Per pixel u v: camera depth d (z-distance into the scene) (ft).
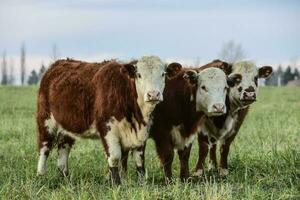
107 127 38.17
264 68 45.14
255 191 34.60
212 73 41.09
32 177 41.37
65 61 44.88
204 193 34.42
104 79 38.55
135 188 34.96
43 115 44.39
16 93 159.74
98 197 33.65
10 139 62.75
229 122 44.88
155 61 37.60
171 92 41.19
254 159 46.01
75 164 46.11
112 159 38.24
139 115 38.09
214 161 47.39
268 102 129.08
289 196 34.42
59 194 34.55
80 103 39.93
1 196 34.14
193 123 41.75
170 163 41.52
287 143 52.13
